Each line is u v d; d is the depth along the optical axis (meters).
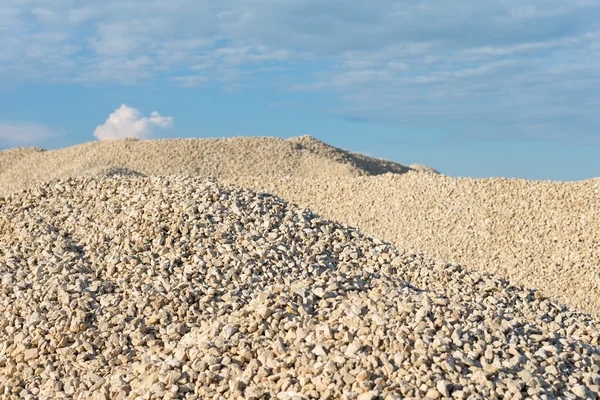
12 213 9.23
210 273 6.95
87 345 6.04
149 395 4.98
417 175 17.39
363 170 27.06
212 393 4.94
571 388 4.95
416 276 7.71
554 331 6.50
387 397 4.49
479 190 15.55
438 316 5.83
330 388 4.64
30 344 6.18
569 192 14.42
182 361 5.49
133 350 6.00
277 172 25.83
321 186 18.12
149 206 8.54
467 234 13.98
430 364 4.98
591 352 5.85
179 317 6.30
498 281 7.91
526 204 14.39
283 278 6.94
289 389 4.74
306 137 32.06
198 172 24.97
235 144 28.36
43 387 5.69
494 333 5.70
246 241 7.65
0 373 6.01
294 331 5.63
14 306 6.73
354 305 5.89
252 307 6.13
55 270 7.22
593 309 10.86
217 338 5.59
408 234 14.59
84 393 5.41
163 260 7.25
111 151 27.38
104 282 6.99
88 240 8.01
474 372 4.87
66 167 27.12
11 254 7.87
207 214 8.29
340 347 5.19
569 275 11.99
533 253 12.84
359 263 7.73
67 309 6.48
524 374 4.94
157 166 25.27
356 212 16.30
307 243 8.01
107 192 9.56
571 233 13.10
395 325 5.52
